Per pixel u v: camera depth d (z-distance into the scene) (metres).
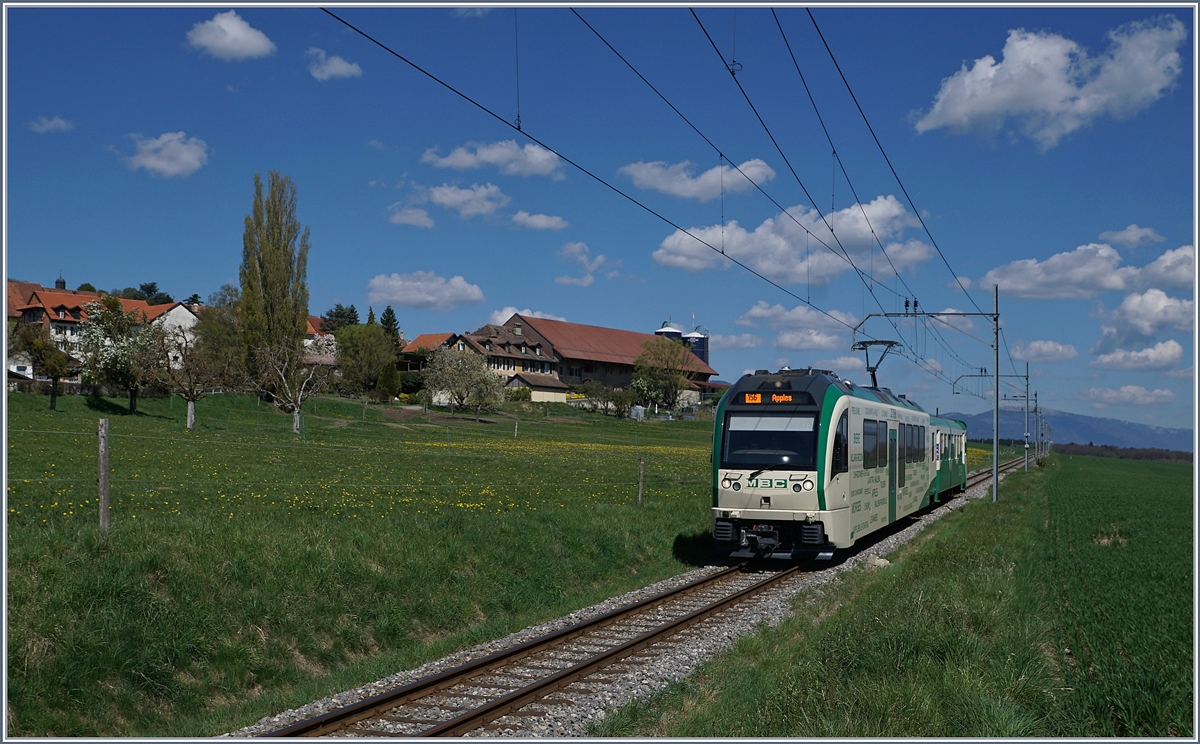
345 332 105.38
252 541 12.87
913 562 18.59
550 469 37.91
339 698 9.78
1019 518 30.30
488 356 115.06
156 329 53.31
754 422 18.88
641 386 111.25
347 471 30.69
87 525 12.13
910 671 9.57
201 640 10.43
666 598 15.31
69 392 59.62
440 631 13.25
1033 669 9.77
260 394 68.69
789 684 9.26
